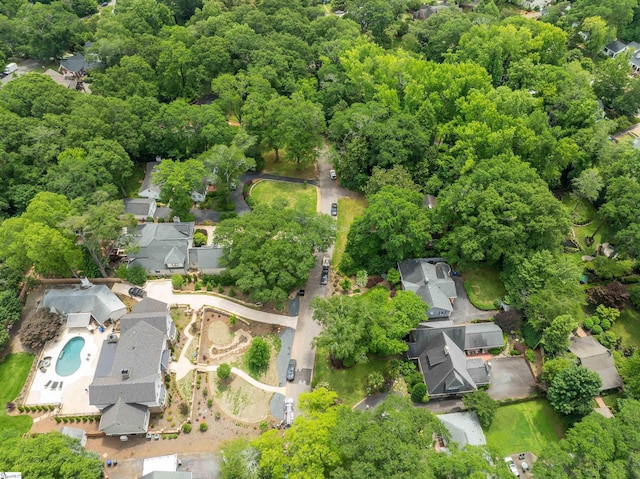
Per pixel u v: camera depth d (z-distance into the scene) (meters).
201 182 105.25
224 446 71.50
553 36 139.12
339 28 154.12
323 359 82.81
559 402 73.12
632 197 93.00
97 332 85.25
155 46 138.62
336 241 103.94
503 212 90.69
